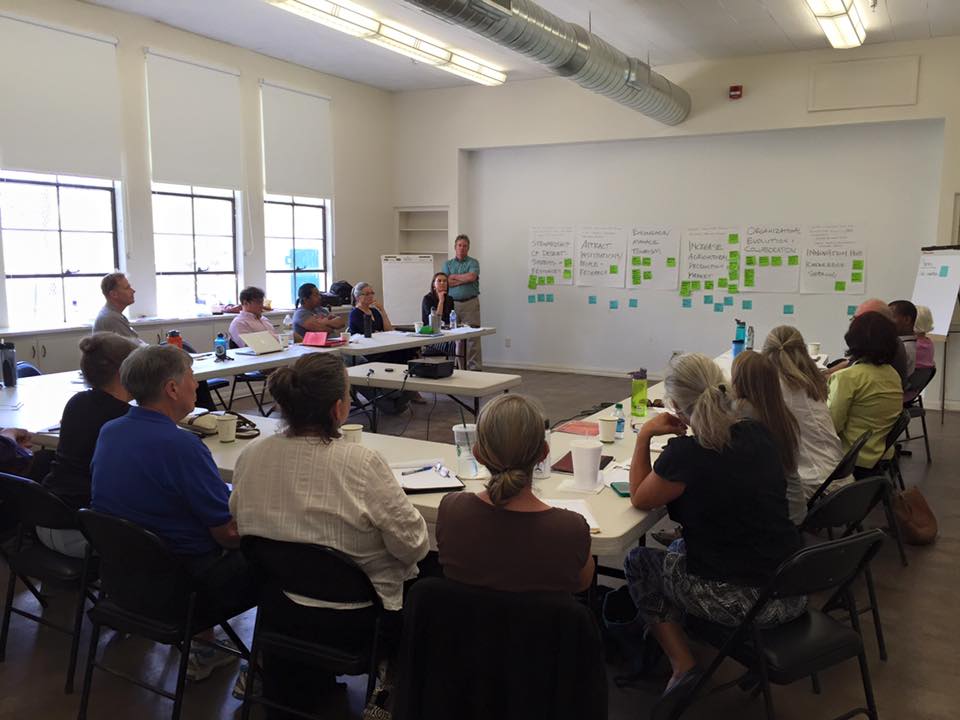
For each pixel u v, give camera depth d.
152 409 2.07
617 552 1.92
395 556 1.88
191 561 2.09
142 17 6.05
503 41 4.62
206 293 6.95
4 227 5.44
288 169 7.55
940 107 6.34
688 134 7.37
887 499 3.43
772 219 7.32
